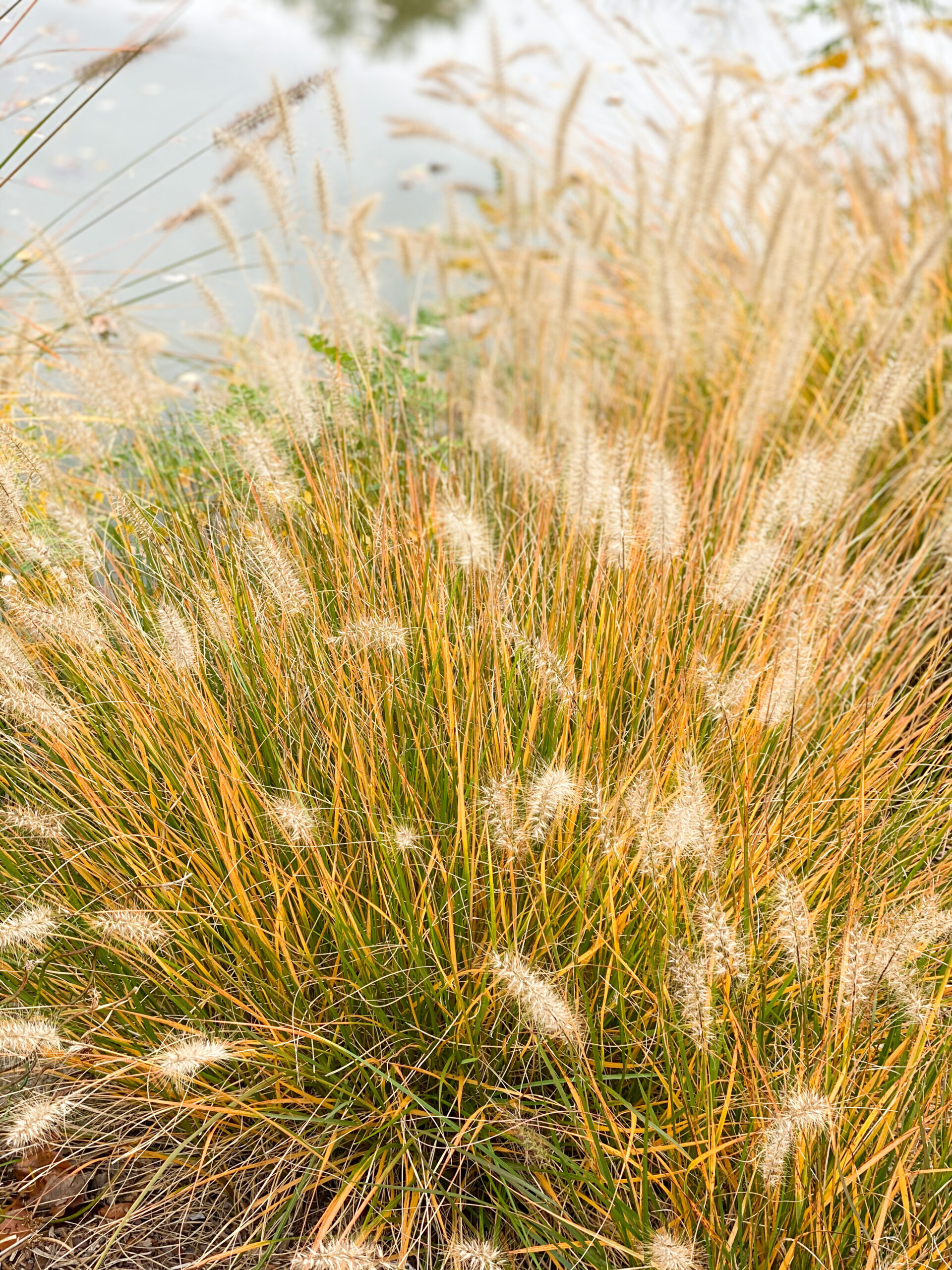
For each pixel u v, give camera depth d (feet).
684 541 4.28
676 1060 3.40
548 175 6.46
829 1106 3.04
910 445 5.03
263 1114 3.36
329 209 4.67
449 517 3.61
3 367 4.27
